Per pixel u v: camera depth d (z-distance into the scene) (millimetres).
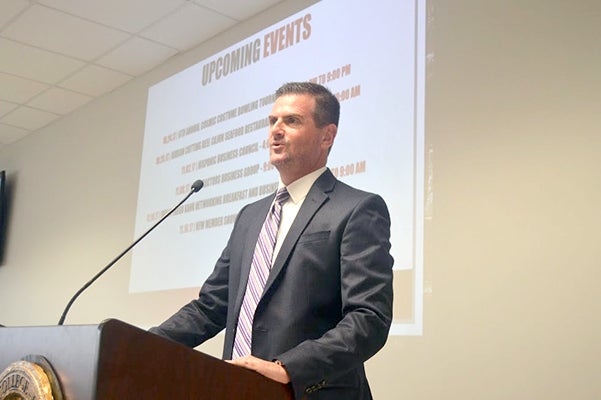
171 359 822
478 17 2309
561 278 1907
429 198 2287
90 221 4363
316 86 1433
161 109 3893
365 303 1098
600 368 1782
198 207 3363
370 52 2641
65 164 4812
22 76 4270
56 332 866
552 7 2109
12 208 5363
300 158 1362
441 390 2119
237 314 1256
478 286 2092
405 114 2441
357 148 2564
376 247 1186
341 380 1129
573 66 2018
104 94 4543
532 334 1938
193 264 3299
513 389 1947
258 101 3168
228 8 3340
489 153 2166
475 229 2143
